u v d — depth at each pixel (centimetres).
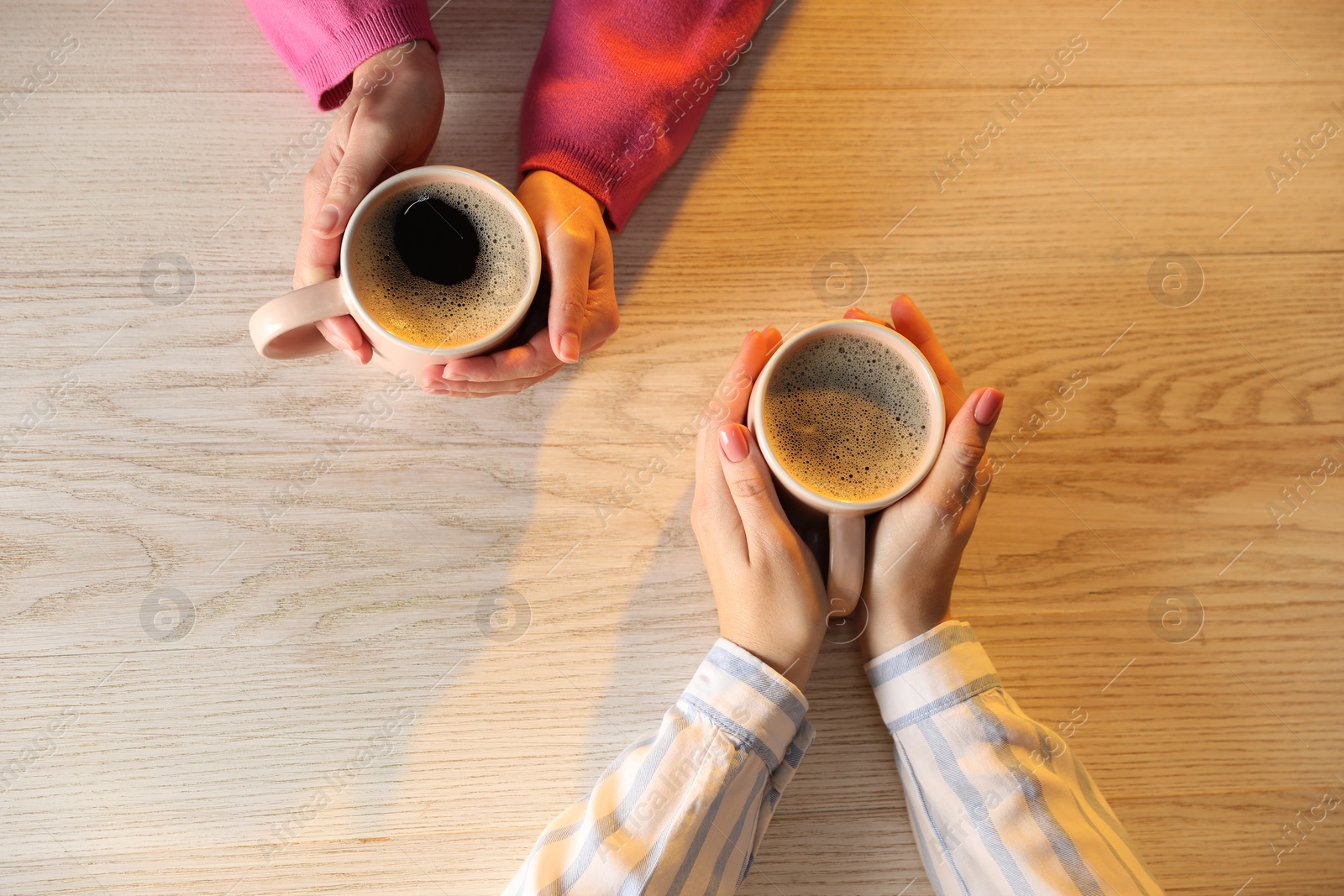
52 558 71
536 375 68
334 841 71
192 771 71
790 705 69
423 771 71
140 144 74
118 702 71
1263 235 78
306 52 71
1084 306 77
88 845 70
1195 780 74
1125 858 67
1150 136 79
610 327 70
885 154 77
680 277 75
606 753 72
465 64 76
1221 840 73
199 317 73
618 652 73
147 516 72
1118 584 75
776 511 70
